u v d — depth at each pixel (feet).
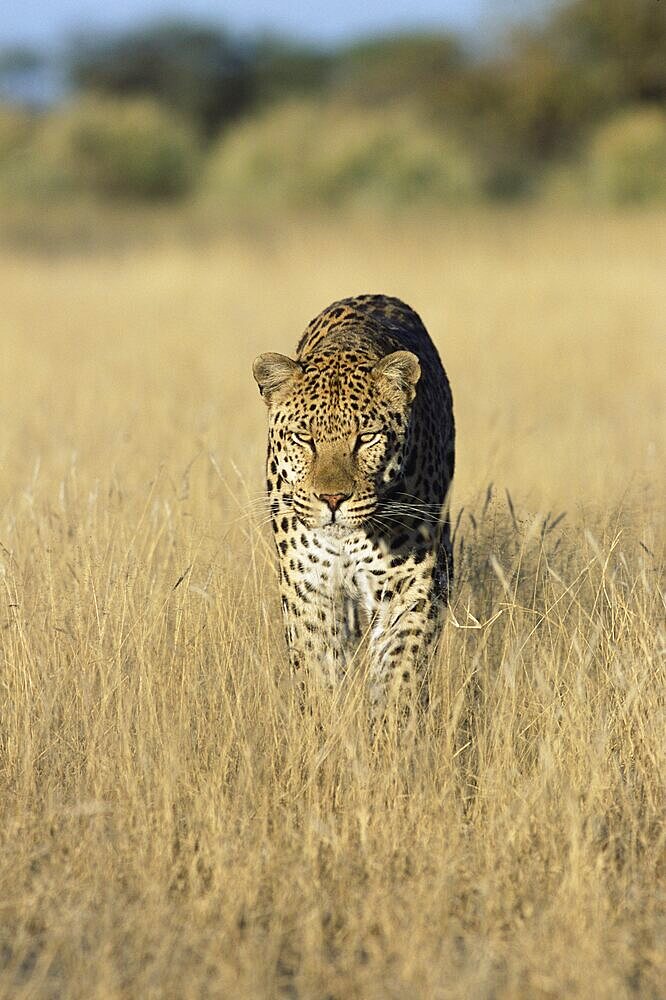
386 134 235.81
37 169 247.29
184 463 44.98
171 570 33.27
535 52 289.33
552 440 53.11
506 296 99.35
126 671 29.86
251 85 375.86
